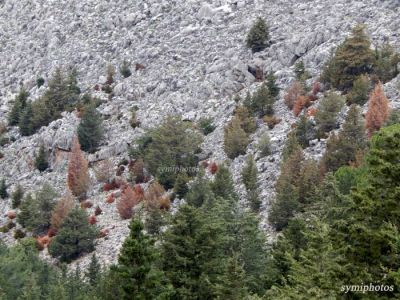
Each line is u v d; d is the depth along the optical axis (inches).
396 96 4458.7
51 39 7765.8
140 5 7721.5
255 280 2647.6
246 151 4734.3
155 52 6633.9
